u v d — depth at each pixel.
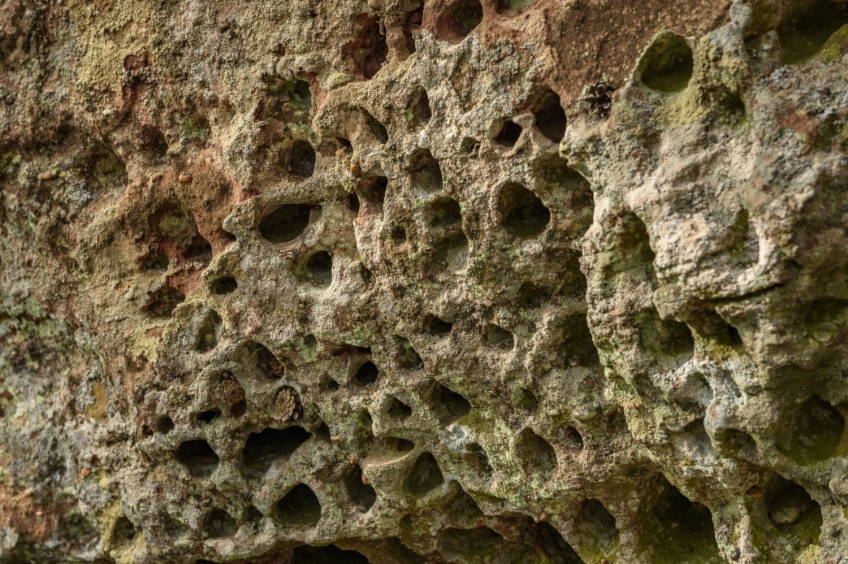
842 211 1.31
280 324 1.89
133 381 2.04
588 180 1.50
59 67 2.04
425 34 1.65
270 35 1.82
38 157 2.12
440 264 1.73
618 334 1.51
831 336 1.35
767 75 1.34
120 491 2.16
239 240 1.89
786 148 1.31
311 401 1.92
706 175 1.38
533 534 1.91
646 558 1.74
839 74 1.32
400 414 1.87
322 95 1.79
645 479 1.70
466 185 1.62
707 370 1.43
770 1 1.34
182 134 1.94
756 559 1.54
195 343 1.98
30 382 2.33
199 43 1.89
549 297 1.65
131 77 1.95
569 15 1.50
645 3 1.44
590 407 1.64
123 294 2.05
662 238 1.38
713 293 1.35
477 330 1.72
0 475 2.33
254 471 2.02
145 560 2.16
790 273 1.31
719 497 1.58
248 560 2.10
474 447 1.82
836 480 1.42
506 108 1.57
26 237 2.20
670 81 1.46
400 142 1.69
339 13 1.76
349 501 1.97
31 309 2.24
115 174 2.08
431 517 1.92
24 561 2.34
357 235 1.80
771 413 1.39
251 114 1.85
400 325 1.79
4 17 2.08
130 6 1.95
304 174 1.89
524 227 1.65
